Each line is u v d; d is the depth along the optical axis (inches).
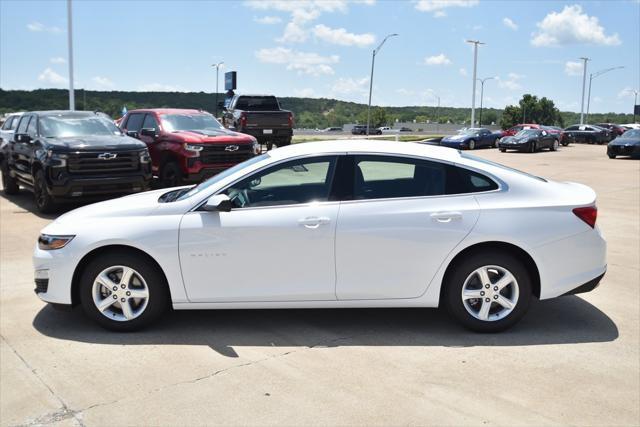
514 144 1278.3
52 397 150.2
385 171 189.8
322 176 189.9
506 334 191.5
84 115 479.2
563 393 151.8
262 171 190.7
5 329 196.9
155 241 185.6
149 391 153.1
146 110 557.6
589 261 189.5
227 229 184.9
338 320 204.5
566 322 202.8
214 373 163.6
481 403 146.6
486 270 187.8
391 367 167.2
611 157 1067.9
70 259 188.5
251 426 136.0
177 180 494.0
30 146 440.8
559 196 191.6
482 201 187.5
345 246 184.4
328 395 150.6
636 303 223.6
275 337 189.3
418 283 186.9
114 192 418.9
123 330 192.5
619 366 167.9
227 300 188.9
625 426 136.3
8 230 366.6
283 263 185.8
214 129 532.4
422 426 136.0
